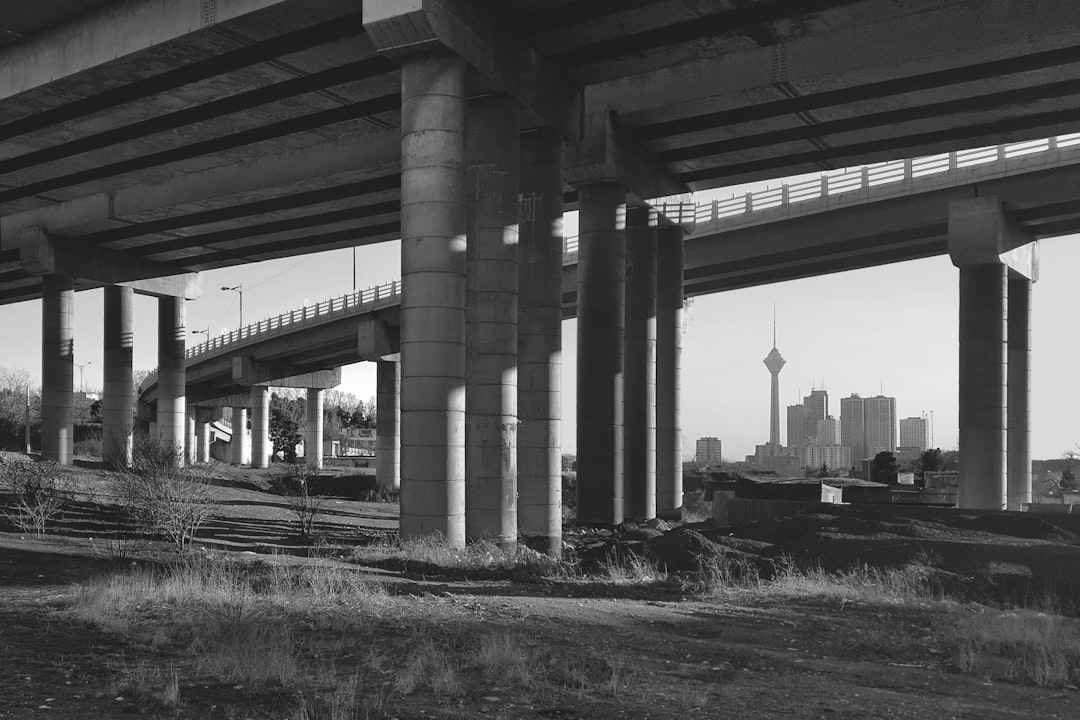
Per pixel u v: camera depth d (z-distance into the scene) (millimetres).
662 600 17766
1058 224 52562
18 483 28203
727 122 39188
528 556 24828
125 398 66312
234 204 50500
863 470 115125
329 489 76938
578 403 40781
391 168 43031
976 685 11508
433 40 26922
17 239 60406
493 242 31156
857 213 52562
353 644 11453
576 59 35188
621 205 40688
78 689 8594
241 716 8031
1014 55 31828
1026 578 19531
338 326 84500
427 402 26938
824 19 32469
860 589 18953
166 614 12758
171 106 39000
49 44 35875
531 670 10500
